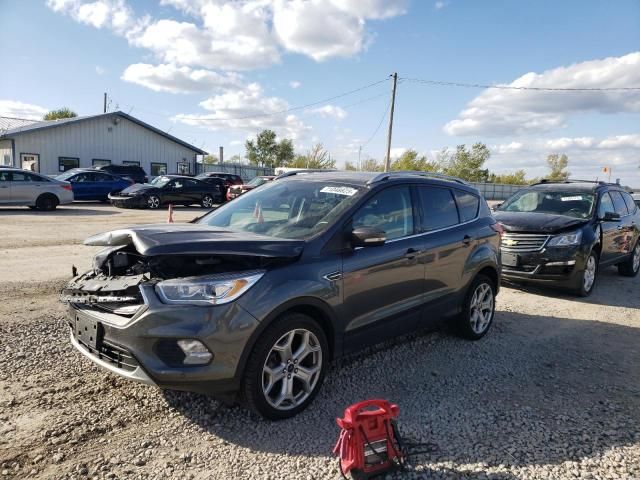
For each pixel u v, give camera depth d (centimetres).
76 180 2250
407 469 299
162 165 3606
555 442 337
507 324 625
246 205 477
